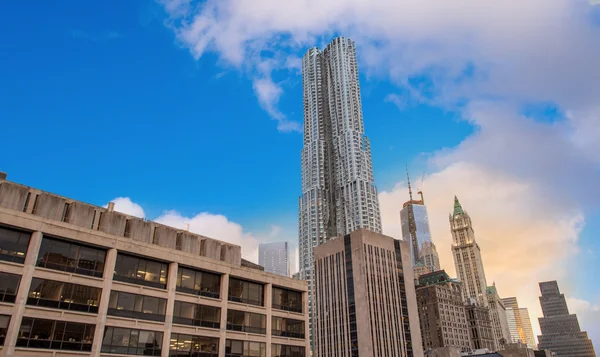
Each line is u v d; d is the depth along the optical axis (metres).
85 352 47.59
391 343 153.25
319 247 182.25
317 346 166.62
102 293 50.94
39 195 52.06
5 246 45.66
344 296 162.62
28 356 43.50
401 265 173.75
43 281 46.84
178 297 57.94
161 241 61.22
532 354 165.88
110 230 56.53
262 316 67.00
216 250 66.69
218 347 59.66
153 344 53.47
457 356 168.00
